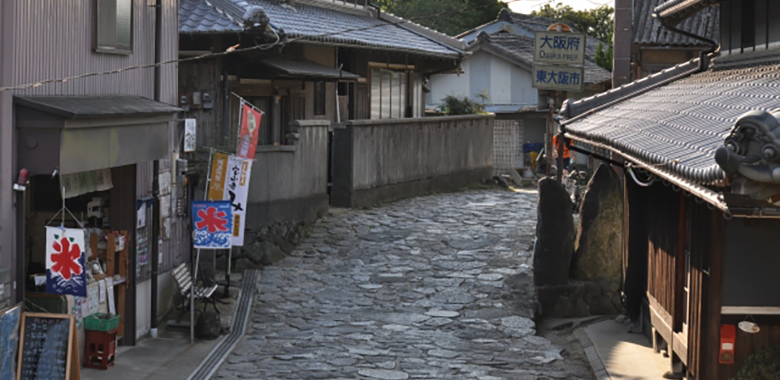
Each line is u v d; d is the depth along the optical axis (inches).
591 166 1312.7
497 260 719.7
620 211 605.3
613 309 594.6
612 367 458.3
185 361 476.4
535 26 1798.7
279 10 895.1
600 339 521.0
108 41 457.4
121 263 496.4
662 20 610.2
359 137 905.5
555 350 514.6
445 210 941.8
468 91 1498.5
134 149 454.9
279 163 751.1
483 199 1053.8
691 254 389.1
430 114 1336.1
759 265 355.9
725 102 371.6
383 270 689.0
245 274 671.1
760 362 351.9
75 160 388.5
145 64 514.6
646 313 521.0
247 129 607.5
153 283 529.3
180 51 741.3
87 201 496.4
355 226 820.0
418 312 588.4
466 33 1766.7
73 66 424.2
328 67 871.7
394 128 983.0
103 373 446.3
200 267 607.5
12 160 371.9
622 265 570.9
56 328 384.2
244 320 565.6
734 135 223.6
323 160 848.3
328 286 645.9
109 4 456.8
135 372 450.9
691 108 394.9
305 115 903.1
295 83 879.1
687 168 267.0
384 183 968.9
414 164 1040.2
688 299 406.3
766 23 441.7
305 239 770.2
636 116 453.7
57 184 489.7
